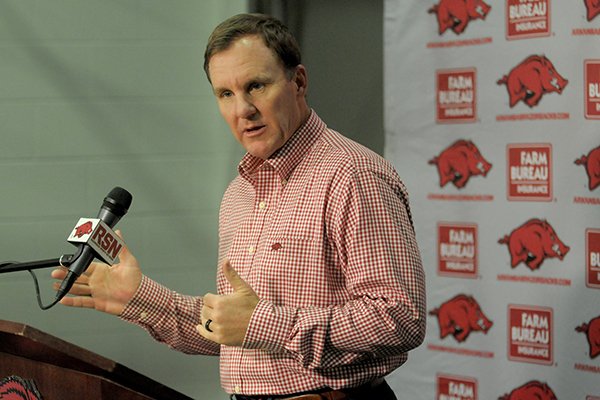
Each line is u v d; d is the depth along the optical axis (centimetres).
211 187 805
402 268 393
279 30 407
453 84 654
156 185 795
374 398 412
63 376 383
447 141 659
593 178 594
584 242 599
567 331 607
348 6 780
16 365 396
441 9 656
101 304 430
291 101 411
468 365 655
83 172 781
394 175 414
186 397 401
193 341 446
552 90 608
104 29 780
